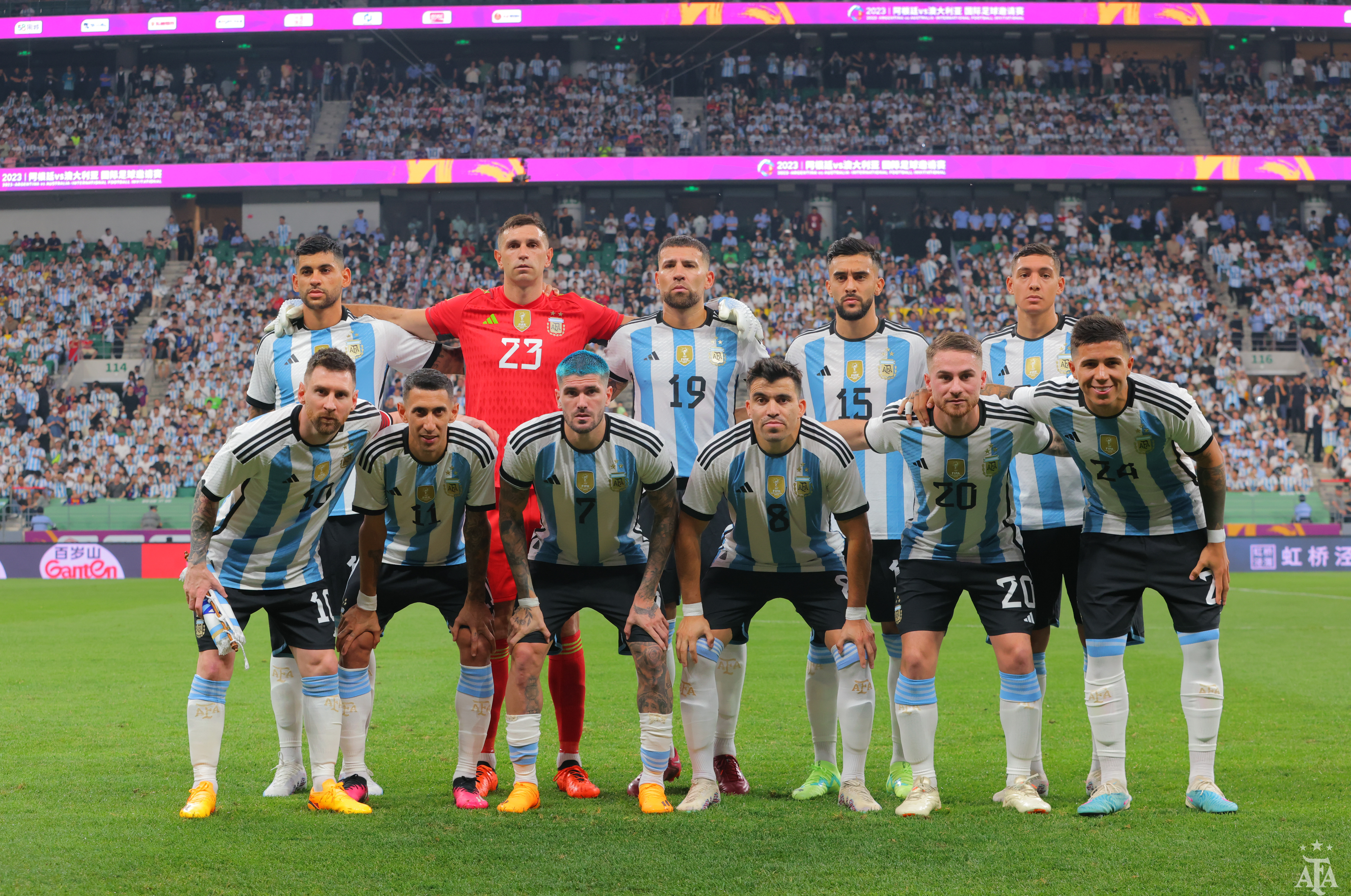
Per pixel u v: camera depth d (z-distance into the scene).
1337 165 28.28
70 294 27.81
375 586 4.39
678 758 5.11
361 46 32.78
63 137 30.98
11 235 30.48
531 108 31.42
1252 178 28.25
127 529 22.14
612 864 3.36
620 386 5.36
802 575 4.45
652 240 29.66
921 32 32.59
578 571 4.45
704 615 4.48
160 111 31.70
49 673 8.01
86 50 32.66
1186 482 4.11
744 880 3.19
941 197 30.80
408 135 30.88
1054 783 4.62
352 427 4.18
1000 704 4.27
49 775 4.70
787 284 28.09
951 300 27.45
